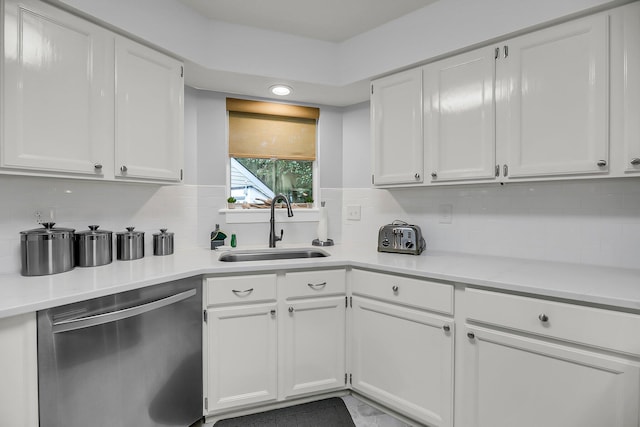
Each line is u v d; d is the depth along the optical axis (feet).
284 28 7.16
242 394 5.87
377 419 5.96
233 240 8.02
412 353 5.56
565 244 5.93
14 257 5.12
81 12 4.82
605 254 5.55
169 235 6.88
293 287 6.10
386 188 8.01
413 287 5.49
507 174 5.56
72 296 3.90
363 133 8.96
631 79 4.49
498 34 5.53
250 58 7.03
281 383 6.09
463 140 6.05
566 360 4.09
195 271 5.38
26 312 3.55
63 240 5.07
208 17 6.68
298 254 7.88
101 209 6.27
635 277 4.72
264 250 7.63
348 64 7.61
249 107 8.31
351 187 9.21
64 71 4.68
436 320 5.23
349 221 9.25
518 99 5.41
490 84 5.71
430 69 6.47
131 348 4.59
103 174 5.16
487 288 4.79
